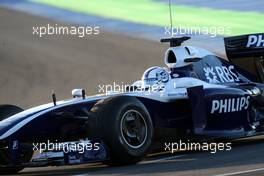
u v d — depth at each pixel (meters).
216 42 67.00
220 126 31.12
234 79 33.50
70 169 28.30
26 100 63.81
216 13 73.31
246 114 32.38
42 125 27.39
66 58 75.06
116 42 78.56
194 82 30.70
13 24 84.56
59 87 67.56
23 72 72.00
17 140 26.67
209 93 30.69
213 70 32.53
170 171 23.03
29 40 80.88
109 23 82.81
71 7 85.94
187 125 30.89
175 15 76.12
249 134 32.38
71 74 70.75
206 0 76.12
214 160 25.70
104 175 23.52
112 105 26.25
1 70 72.12
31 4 90.69
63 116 27.48
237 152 28.28
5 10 89.44
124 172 24.00
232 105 31.59
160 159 28.28
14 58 75.19
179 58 31.19
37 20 85.31
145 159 29.03
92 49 75.69
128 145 26.42
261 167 22.53
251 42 34.56
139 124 27.05
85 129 28.02
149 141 27.33
